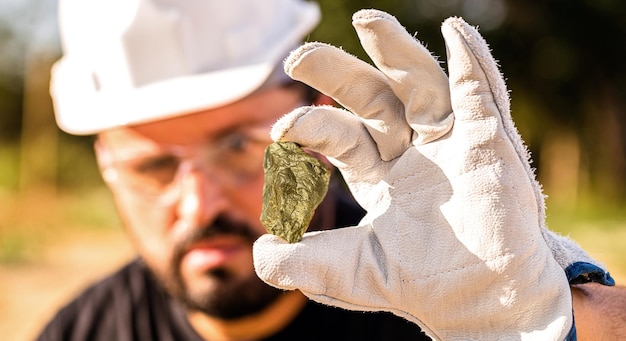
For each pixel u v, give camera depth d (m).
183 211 1.87
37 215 11.36
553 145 12.72
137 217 1.96
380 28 1.04
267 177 1.05
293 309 1.99
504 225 1.06
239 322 1.98
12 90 18.02
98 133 2.05
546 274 1.08
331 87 1.08
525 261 1.06
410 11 11.03
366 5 9.70
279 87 2.00
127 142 1.92
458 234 1.07
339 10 9.52
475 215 1.06
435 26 11.08
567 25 11.81
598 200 10.93
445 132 1.09
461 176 1.07
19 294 6.92
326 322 2.02
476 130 1.07
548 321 1.06
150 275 2.22
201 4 1.97
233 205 1.89
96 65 2.04
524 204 1.07
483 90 1.06
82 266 8.24
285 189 1.04
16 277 7.61
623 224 8.03
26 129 14.45
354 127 1.12
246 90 1.88
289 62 1.05
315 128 1.07
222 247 1.90
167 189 1.90
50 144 14.30
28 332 5.77
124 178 1.93
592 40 11.95
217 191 1.87
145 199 1.91
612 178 11.95
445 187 1.08
